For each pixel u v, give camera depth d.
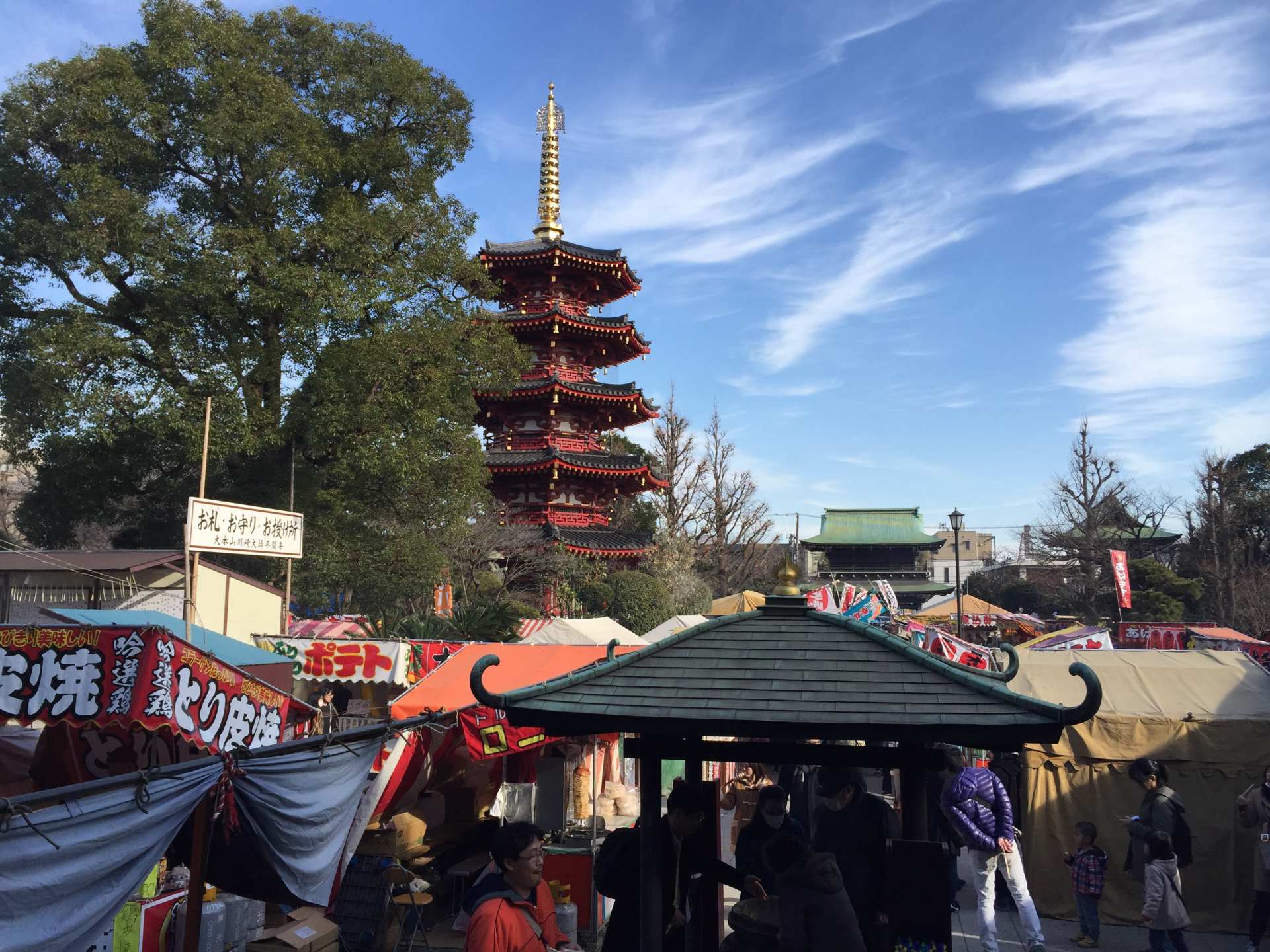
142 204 19.33
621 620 34.97
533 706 5.01
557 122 39.78
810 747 5.35
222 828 6.69
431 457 21.72
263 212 21.00
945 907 4.78
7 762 8.43
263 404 21.44
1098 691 4.12
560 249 36.59
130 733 8.03
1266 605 46.62
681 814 5.86
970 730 4.50
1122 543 61.31
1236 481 52.25
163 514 22.61
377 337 20.53
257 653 10.87
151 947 7.74
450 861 11.25
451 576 28.95
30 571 16.83
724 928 10.01
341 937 9.55
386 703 15.27
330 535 21.75
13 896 4.21
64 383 19.30
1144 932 10.66
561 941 5.60
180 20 20.39
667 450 48.53
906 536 89.62
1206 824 10.94
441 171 24.50
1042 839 11.43
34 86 19.42
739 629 5.55
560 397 36.69
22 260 20.08
